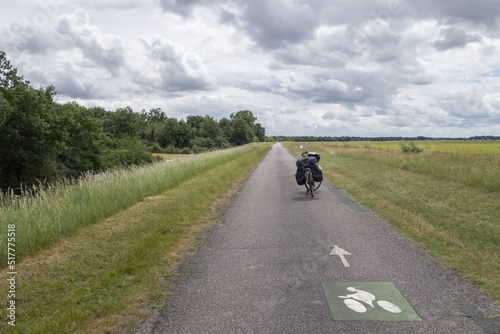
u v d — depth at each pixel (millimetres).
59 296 3779
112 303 3578
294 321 3160
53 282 4160
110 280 4199
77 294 3828
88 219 7105
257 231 6625
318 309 3385
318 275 4285
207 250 5492
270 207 9109
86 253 5223
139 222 7242
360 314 3260
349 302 3516
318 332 2961
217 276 4355
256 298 3676
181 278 4320
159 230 6586
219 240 6070
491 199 8484
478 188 9938
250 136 136125
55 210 6797
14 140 14977
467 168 12750
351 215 7750
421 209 8031
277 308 3430
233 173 17797
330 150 37531
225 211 8781
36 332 3027
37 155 15789
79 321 3225
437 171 13531
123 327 3135
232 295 3770
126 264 4746
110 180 10555
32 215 6355
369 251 5160
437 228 6312
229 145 108250
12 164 15430
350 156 26922
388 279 4094
